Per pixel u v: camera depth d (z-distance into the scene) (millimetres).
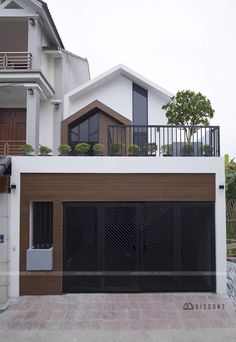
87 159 7363
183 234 7398
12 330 5438
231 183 12906
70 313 6129
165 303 6605
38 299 6887
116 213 7414
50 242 7496
